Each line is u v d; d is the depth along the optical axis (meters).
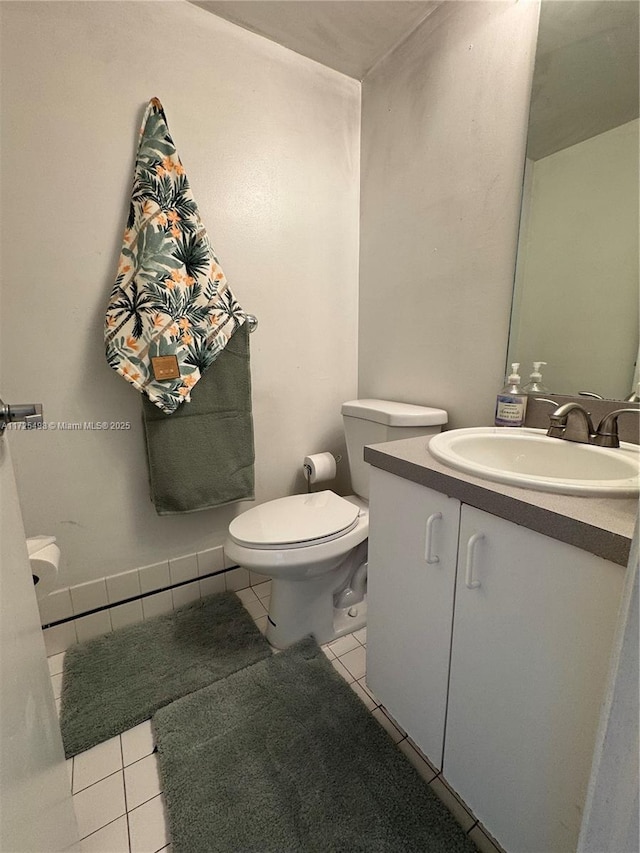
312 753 0.96
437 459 0.84
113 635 1.38
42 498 1.26
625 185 0.90
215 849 0.78
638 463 0.75
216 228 1.39
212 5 1.25
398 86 1.43
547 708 0.62
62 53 1.10
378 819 0.83
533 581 0.62
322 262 1.65
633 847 0.40
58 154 1.13
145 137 1.19
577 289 1.00
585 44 0.94
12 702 0.45
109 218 1.22
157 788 0.91
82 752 0.99
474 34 1.16
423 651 0.87
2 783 0.38
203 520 1.55
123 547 1.41
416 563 0.86
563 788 0.62
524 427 1.12
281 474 1.71
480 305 1.25
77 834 0.70
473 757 0.78
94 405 1.29
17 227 1.11
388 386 1.65
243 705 1.09
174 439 1.32
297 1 1.23
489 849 0.79
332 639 1.38
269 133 1.44
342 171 1.63
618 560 0.50
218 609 1.52
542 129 1.03
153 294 1.19
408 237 1.47
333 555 1.19
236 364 1.39
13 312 1.14
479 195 1.21
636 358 0.91
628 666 0.40
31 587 0.64
